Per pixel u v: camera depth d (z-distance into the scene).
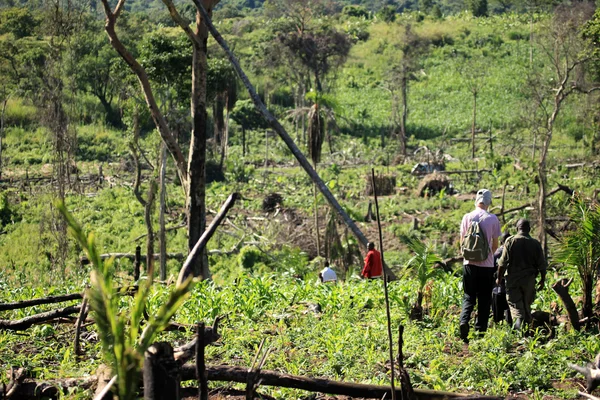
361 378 6.96
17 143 54.31
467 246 8.48
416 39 88.75
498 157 49.97
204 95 16.17
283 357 7.43
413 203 39.47
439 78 87.25
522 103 53.31
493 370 7.23
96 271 3.18
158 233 26.77
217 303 9.90
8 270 25.23
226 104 51.50
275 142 66.56
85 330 8.21
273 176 50.44
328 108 28.98
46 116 24.62
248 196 43.34
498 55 92.44
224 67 42.69
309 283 11.94
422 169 49.44
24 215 35.38
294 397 6.39
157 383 3.86
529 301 8.60
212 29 7.64
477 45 96.81
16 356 7.37
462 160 54.09
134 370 3.24
